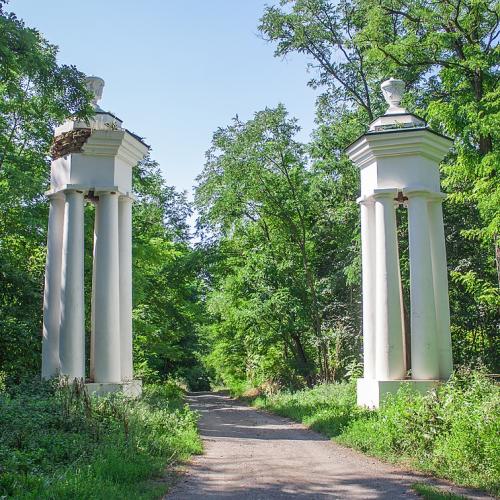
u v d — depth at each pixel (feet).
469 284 79.25
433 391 45.65
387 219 60.44
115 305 58.90
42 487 26.86
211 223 136.67
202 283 153.99
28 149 84.79
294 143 128.26
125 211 63.62
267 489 32.04
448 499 28.37
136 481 31.81
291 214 132.36
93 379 57.93
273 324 128.67
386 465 39.58
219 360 195.52
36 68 54.39
